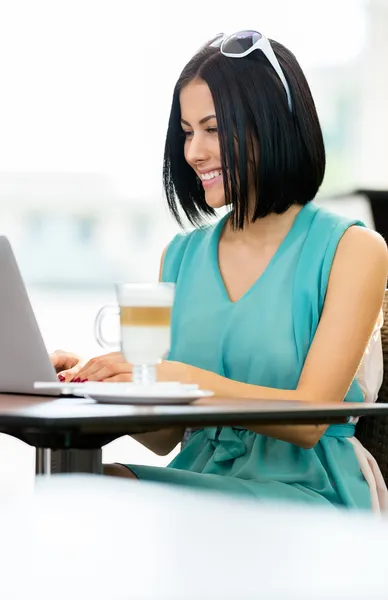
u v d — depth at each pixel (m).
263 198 2.19
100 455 1.50
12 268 1.68
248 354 2.15
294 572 1.01
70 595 0.98
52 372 1.72
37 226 8.07
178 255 2.42
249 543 1.12
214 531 1.17
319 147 2.22
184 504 1.34
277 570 1.02
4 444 4.98
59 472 1.49
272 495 1.88
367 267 2.12
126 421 1.30
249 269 2.26
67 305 7.90
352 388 2.17
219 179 2.22
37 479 1.53
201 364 2.21
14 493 1.40
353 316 2.08
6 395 1.80
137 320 1.58
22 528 1.19
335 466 2.05
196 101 2.19
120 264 7.92
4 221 8.06
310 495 1.97
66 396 1.75
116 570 1.03
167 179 2.39
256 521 1.24
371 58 6.66
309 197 2.25
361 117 6.58
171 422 1.33
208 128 2.20
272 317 2.15
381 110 6.60
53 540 1.14
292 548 1.10
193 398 1.49
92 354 6.77
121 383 1.63
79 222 8.05
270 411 1.40
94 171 7.93
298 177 2.20
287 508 1.35
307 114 2.21
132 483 1.49
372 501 2.08
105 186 7.94
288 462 2.04
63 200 8.10
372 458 2.16
